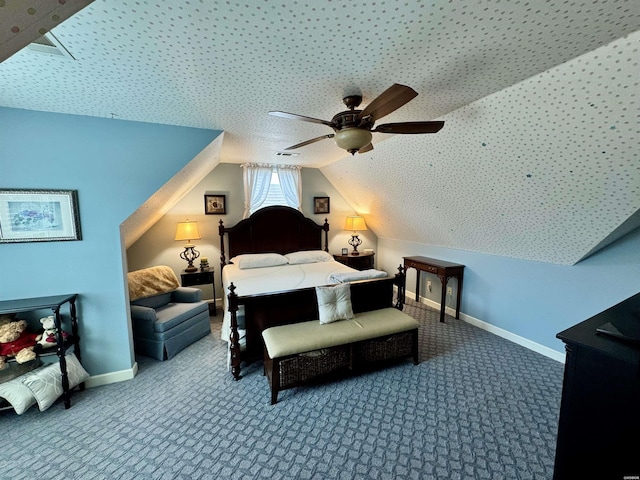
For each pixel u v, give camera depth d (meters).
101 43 1.26
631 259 2.25
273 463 1.66
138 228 3.19
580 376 1.14
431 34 1.24
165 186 2.62
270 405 2.15
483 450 1.73
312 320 2.72
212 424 1.96
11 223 2.05
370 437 1.84
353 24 1.16
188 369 2.67
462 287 3.80
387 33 1.23
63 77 1.59
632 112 1.45
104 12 1.05
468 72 1.59
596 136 1.65
